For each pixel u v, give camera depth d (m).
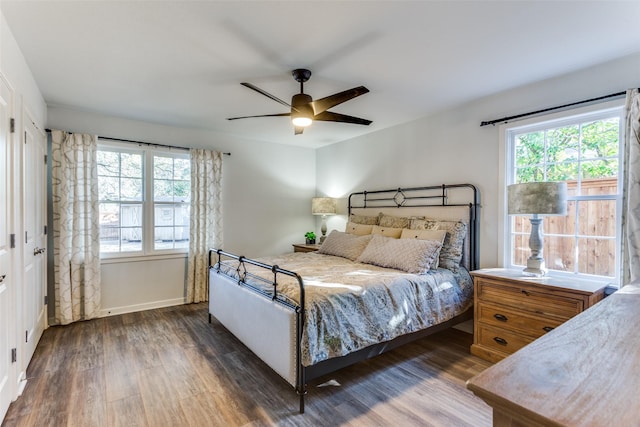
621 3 1.73
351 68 2.54
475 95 3.12
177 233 4.28
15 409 1.99
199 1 1.73
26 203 2.45
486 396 0.67
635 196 2.17
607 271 2.51
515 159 3.06
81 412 1.98
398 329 2.47
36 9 1.79
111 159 3.83
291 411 2.01
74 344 2.96
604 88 2.45
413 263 2.90
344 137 4.78
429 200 3.71
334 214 5.11
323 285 2.35
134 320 3.62
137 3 1.75
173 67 2.52
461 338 3.18
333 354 2.09
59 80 2.77
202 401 2.11
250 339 2.57
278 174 5.16
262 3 1.75
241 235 4.80
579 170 2.67
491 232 3.16
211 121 4.00
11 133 2.03
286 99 3.21
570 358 0.82
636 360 0.81
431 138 3.70
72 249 3.48
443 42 2.15
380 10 1.80
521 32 2.03
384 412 2.01
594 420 0.58
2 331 1.88
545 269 2.70
